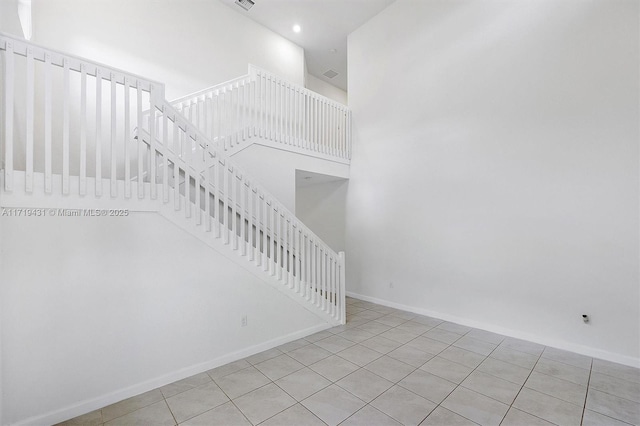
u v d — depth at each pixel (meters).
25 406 1.98
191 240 2.75
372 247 5.31
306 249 3.76
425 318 4.36
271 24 5.78
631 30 2.84
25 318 1.99
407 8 4.84
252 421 2.08
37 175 2.05
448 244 4.25
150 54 4.48
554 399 2.32
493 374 2.71
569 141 3.20
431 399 2.33
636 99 2.82
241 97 4.19
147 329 2.49
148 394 2.41
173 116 2.71
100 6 4.08
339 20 5.59
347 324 4.10
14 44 1.97
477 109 3.95
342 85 8.71
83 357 2.20
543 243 3.38
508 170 3.65
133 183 2.46
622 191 2.90
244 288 3.10
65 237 2.15
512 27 3.63
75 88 3.83
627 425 2.03
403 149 4.85
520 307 3.55
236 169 3.09
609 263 2.96
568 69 3.21
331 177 5.53
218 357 2.89
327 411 2.19
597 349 3.03
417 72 4.67
